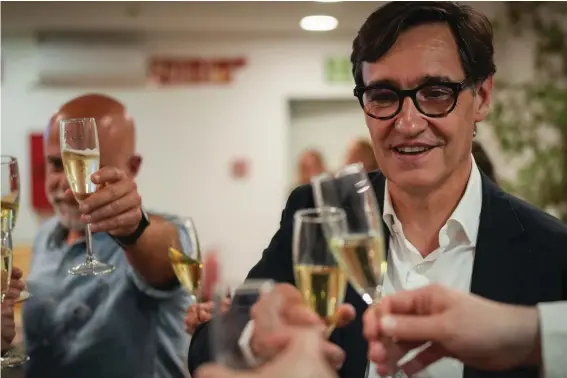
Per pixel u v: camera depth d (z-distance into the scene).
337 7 4.06
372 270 0.98
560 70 4.36
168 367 1.64
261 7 4.07
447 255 1.15
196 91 5.24
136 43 5.08
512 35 4.39
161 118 5.25
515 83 4.45
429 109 1.06
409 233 1.20
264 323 0.71
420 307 0.90
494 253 1.10
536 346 0.85
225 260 5.34
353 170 1.01
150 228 1.49
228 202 5.33
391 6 1.08
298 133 5.42
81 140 1.27
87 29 4.95
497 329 0.85
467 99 1.09
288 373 0.65
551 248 1.08
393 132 1.08
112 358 1.57
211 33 5.16
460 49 1.07
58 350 1.57
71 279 1.62
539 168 4.23
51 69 5.04
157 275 1.54
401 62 1.06
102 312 1.58
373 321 0.89
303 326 0.72
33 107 5.17
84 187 1.29
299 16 4.37
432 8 1.06
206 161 5.30
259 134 5.28
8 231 1.20
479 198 1.17
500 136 4.29
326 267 0.98
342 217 0.98
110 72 5.07
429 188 1.11
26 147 5.18
